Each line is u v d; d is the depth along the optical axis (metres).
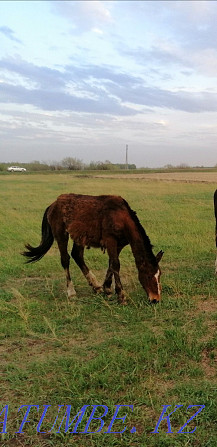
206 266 7.87
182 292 6.21
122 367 3.94
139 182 34.12
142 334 4.66
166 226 12.04
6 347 4.55
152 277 5.72
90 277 6.54
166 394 3.47
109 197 6.20
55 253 9.66
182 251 9.09
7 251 9.45
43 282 7.18
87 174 56.69
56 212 6.49
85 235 6.18
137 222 5.92
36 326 5.04
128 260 8.45
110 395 3.48
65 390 3.56
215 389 3.48
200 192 23.72
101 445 2.90
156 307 5.54
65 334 4.84
